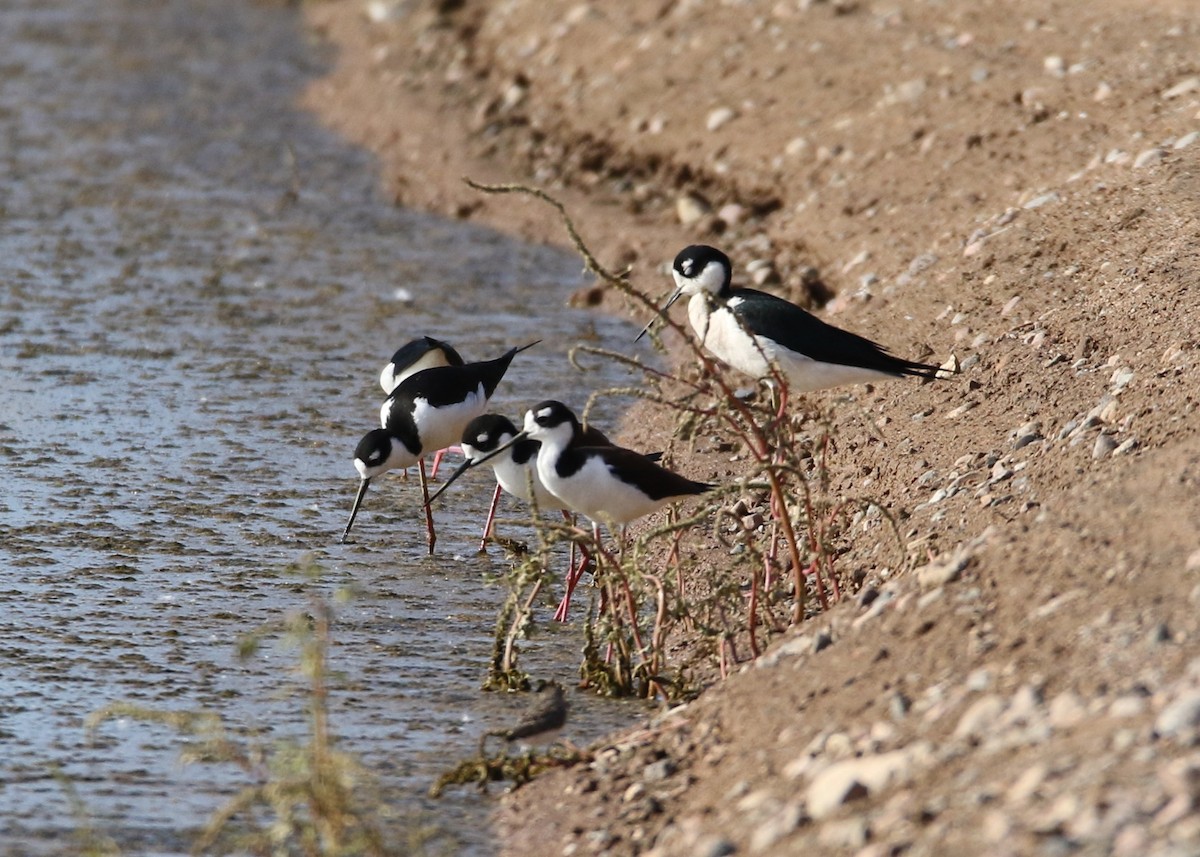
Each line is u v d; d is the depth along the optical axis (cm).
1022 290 1319
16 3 3425
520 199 2114
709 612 934
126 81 2820
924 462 1122
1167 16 1908
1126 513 791
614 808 757
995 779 618
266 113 2639
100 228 2031
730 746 771
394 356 1387
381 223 2098
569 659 1003
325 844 730
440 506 1280
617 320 1738
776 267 1727
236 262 1917
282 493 1278
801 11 2223
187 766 839
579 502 1012
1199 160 1404
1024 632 731
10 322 1673
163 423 1420
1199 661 648
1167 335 1099
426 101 2528
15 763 837
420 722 900
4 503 1224
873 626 801
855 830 616
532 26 2584
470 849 750
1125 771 587
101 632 1009
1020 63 1873
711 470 1291
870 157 1814
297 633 770
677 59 2241
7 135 2452
